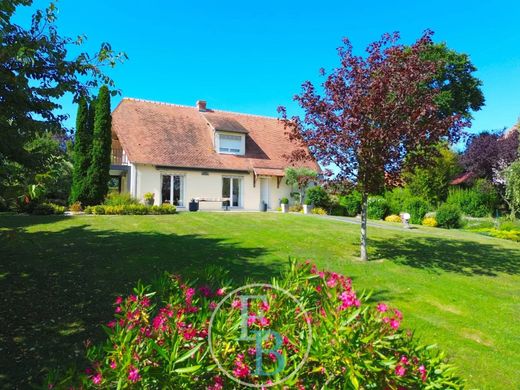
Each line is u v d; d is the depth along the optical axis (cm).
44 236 1195
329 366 232
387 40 970
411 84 921
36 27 504
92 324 546
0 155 476
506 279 916
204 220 1667
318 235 1347
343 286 299
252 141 2958
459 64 3148
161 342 236
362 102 918
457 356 507
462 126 923
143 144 2469
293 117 1037
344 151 995
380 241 1311
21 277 751
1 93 473
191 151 2600
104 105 2105
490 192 2664
